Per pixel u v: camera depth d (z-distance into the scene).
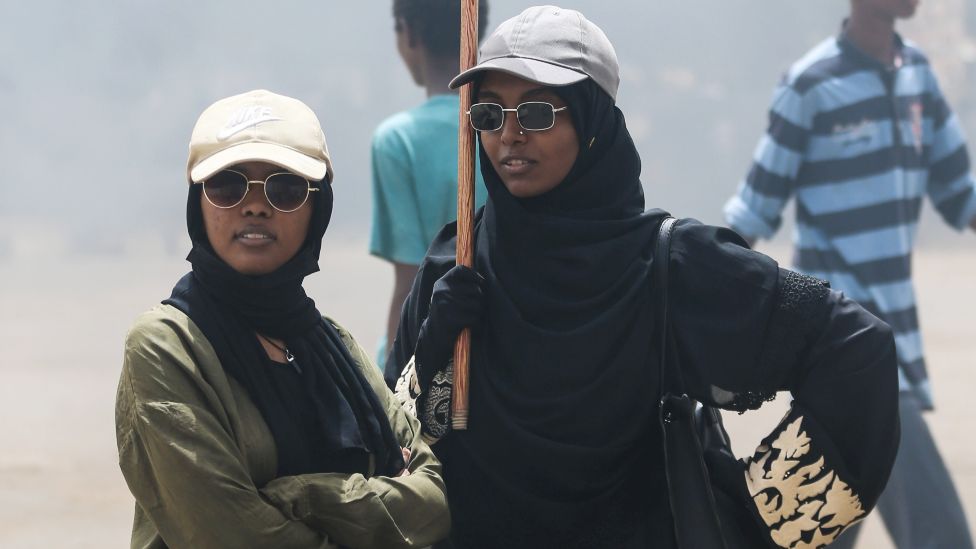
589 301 5.65
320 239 5.16
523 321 5.70
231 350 4.93
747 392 5.64
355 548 5.02
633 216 5.79
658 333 5.70
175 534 4.83
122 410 4.82
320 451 5.09
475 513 5.85
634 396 5.67
